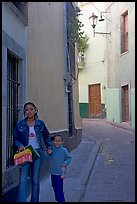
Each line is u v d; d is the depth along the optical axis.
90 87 33.69
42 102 9.70
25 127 6.35
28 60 8.34
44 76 10.03
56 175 6.66
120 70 25.73
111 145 16.44
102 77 32.38
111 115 28.38
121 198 7.79
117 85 26.55
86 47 33.00
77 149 15.00
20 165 6.23
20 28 7.75
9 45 6.89
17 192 6.66
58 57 12.26
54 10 11.75
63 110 12.90
